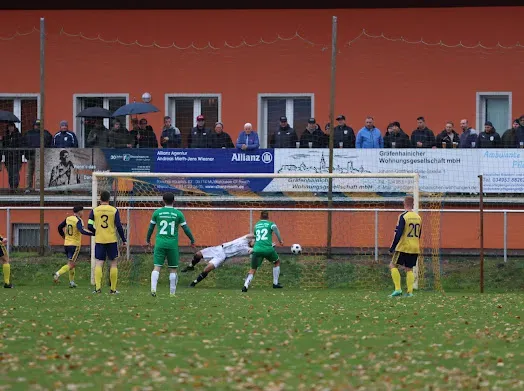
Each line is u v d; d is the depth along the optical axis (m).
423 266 53.88
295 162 60.12
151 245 58.81
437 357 27.61
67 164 61.50
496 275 53.75
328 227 56.91
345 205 59.59
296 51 69.06
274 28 69.19
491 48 67.50
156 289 49.09
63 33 70.50
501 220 59.00
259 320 35.72
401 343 30.16
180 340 30.58
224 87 69.69
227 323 34.78
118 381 23.70
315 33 68.81
